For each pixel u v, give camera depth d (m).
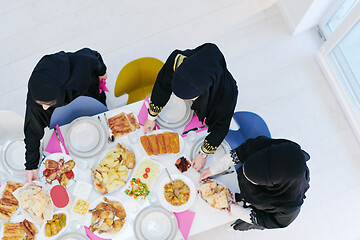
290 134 2.94
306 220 2.75
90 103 2.11
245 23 3.18
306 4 2.81
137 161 1.95
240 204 1.95
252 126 2.16
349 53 2.80
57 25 3.13
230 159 1.89
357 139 2.94
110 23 3.15
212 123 1.81
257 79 3.06
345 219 2.76
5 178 1.92
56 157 1.90
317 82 3.07
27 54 3.06
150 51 3.09
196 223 1.86
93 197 1.87
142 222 1.83
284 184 1.63
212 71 1.51
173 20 3.17
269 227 1.88
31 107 1.73
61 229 1.81
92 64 1.94
